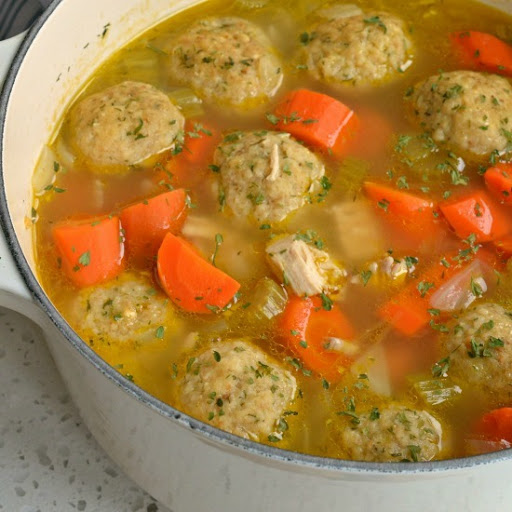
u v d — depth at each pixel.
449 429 0.46
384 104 0.54
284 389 0.46
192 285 0.48
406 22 0.57
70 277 0.49
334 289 0.49
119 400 0.43
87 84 0.55
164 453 0.44
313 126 0.52
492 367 0.46
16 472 0.49
